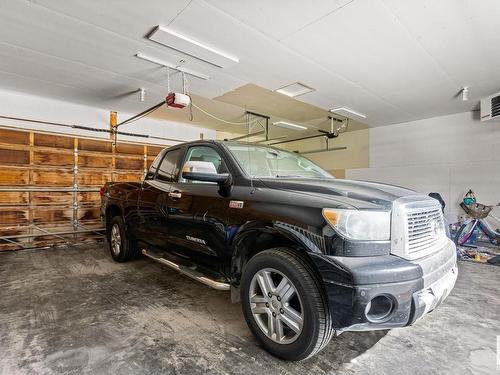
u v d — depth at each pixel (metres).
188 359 1.90
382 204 1.79
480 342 2.15
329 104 6.30
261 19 3.14
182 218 2.74
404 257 1.71
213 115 7.59
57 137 6.11
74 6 2.92
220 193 2.41
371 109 6.72
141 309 2.68
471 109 6.79
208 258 2.51
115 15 3.07
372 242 1.68
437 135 7.55
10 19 3.15
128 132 7.33
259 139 11.02
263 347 2.01
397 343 2.13
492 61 4.18
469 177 7.05
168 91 5.24
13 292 3.12
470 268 4.27
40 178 5.87
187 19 3.14
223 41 3.61
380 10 2.99
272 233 2.00
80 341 2.11
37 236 5.73
